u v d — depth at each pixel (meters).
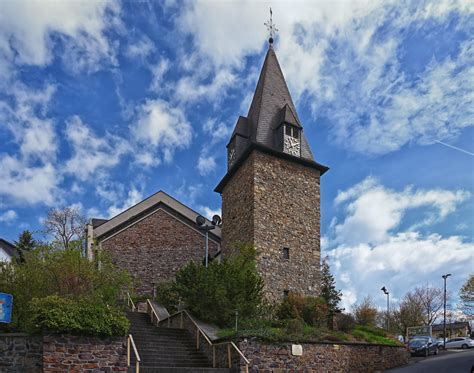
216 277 18.17
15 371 11.74
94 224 34.75
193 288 17.92
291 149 25.38
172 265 29.42
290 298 21.05
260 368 14.16
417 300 55.00
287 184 24.77
